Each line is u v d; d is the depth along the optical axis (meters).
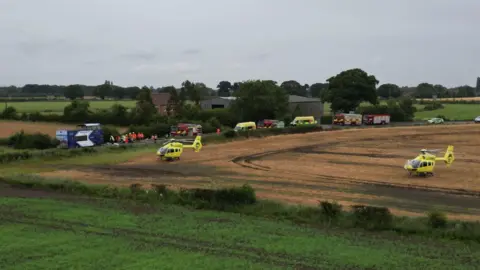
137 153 62.22
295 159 57.22
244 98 107.94
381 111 121.50
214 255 19.39
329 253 19.77
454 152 61.84
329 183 40.91
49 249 20.06
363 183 40.88
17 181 36.66
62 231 22.94
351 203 32.69
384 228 24.20
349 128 96.31
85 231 22.97
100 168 49.78
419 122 115.81
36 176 39.00
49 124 105.81
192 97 129.62
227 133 79.00
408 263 18.67
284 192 36.72
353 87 121.12
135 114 103.38
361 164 52.59
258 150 66.19
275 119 109.81
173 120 97.81
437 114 143.12
